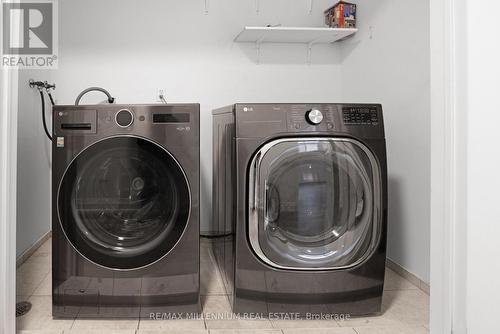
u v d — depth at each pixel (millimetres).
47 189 3275
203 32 3285
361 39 3066
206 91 3307
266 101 3369
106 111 1854
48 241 3238
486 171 1467
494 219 1457
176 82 3275
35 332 1792
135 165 1895
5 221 1628
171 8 3254
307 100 3406
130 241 1913
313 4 3375
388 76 2686
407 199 2502
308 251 1931
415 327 1885
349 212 1941
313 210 1924
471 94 1474
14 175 1668
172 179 1897
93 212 1891
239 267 1909
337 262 1942
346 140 1909
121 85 3229
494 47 1441
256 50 3340
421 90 2326
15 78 1659
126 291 1911
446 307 1540
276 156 1875
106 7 3201
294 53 3385
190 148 1896
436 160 1563
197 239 1924
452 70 1500
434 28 1554
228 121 2096
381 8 2760
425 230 2318
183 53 3275
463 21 1475
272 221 1900
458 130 1498
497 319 1460
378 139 1933
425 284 2311
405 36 2477
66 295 1897
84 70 3201
